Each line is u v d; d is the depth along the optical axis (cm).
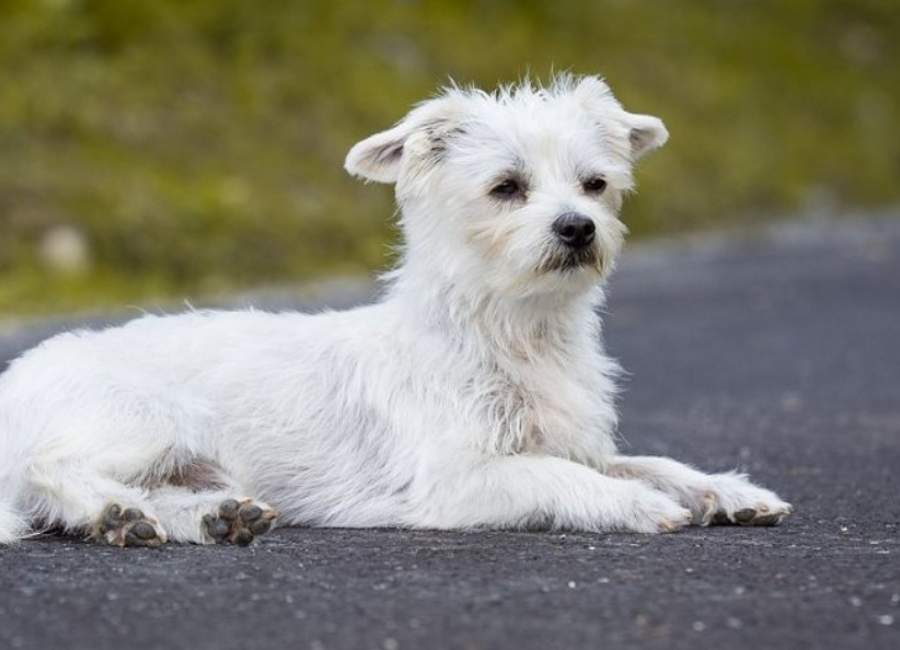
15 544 1030
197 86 3384
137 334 1195
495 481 1084
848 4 5719
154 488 1101
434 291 1153
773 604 832
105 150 3064
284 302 2541
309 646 759
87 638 778
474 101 1207
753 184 4188
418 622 799
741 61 4994
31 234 2705
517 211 1131
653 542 1030
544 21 4469
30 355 1151
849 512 1171
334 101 3553
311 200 3164
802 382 1953
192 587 883
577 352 1176
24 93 3112
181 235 2825
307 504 1151
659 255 3406
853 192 4497
